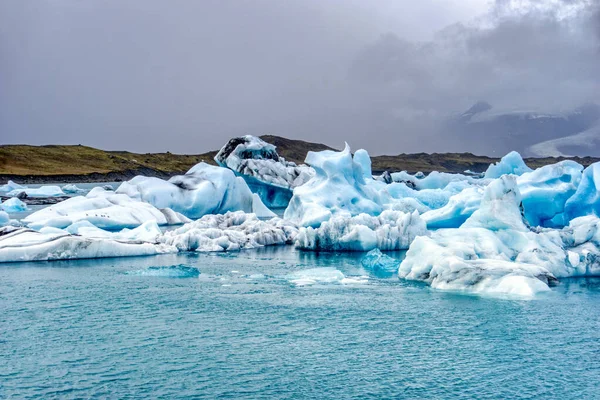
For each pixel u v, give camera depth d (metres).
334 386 13.29
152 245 30.91
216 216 39.41
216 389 13.10
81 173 156.25
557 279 22.78
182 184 53.44
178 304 20.00
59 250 28.17
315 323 17.83
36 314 18.69
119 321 17.98
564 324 17.61
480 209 26.42
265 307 19.61
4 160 162.88
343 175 43.31
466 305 19.67
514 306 19.48
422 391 13.05
